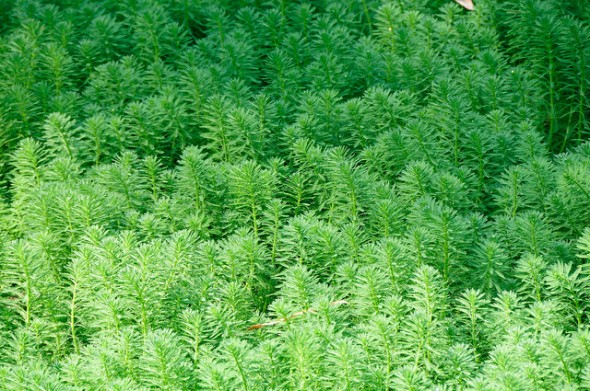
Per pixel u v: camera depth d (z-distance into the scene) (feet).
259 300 5.49
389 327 4.87
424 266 5.02
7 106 6.30
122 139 6.12
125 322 5.11
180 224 5.69
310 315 5.09
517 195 5.62
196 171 5.74
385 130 6.10
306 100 6.15
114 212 5.67
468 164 5.92
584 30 6.25
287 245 5.57
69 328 5.29
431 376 4.92
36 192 5.71
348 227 5.40
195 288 5.21
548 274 5.08
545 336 4.77
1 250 5.48
